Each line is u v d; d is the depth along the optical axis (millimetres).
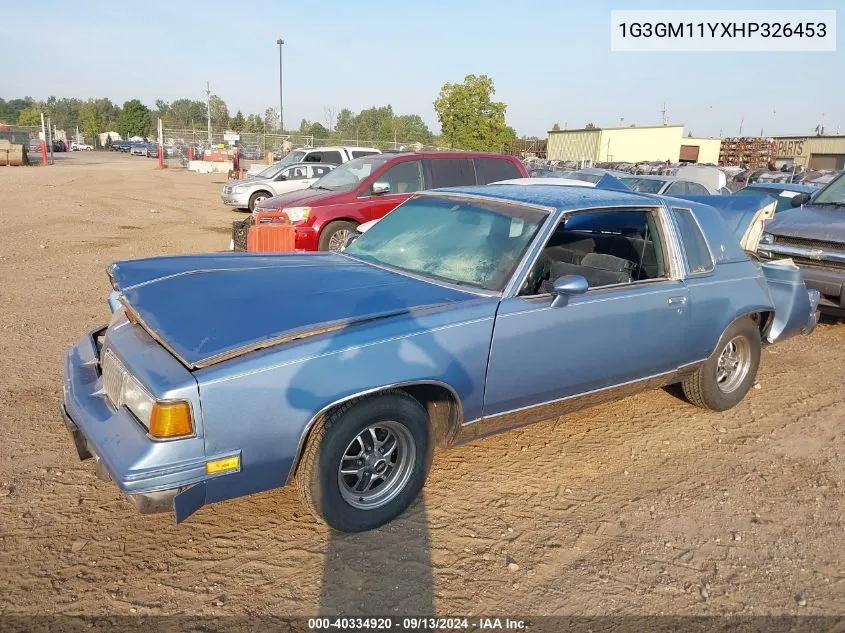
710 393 4863
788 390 5645
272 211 8742
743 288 4832
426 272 3969
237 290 3504
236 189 17234
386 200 9781
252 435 2814
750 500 3828
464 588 2975
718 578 3125
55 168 33781
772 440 4641
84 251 10773
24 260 9781
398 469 3381
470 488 3822
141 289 3598
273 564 3070
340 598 2869
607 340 3947
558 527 3475
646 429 4758
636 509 3680
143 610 2736
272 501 3600
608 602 2930
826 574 3180
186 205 19109
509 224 3988
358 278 3816
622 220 4758
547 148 51344
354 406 3057
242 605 2795
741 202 6258
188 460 2705
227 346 2887
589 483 3949
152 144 61781
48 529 3232
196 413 2703
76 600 2771
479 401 3479
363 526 3291
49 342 5961
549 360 3695
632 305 4043
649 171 29219
